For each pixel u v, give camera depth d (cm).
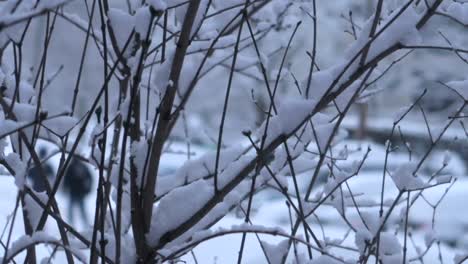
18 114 362
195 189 381
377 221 437
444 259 975
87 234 439
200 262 752
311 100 373
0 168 446
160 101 362
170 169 1254
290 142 473
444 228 1363
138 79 334
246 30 566
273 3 512
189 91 364
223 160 432
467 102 420
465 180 1543
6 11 276
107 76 344
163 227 376
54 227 487
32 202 380
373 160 1823
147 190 372
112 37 366
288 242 406
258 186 467
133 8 416
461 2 413
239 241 856
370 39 362
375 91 489
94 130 375
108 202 365
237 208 508
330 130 453
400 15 371
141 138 401
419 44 368
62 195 1251
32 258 386
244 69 520
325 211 1380
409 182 425
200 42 438
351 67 376
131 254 380
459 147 490
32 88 405
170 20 540
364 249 416
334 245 468
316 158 563
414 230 1384
